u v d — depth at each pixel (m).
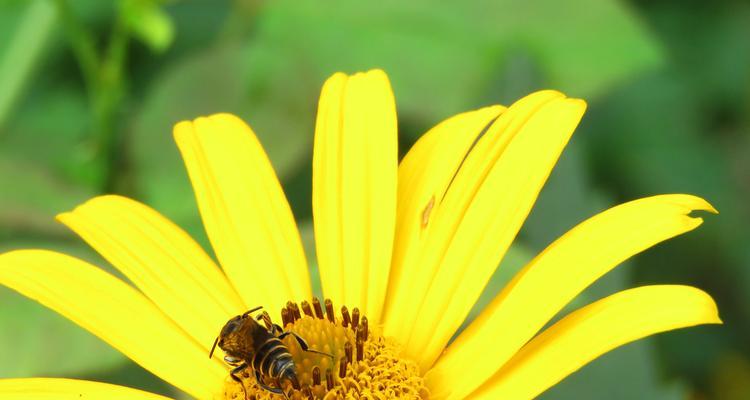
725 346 0.43
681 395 0.38
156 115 0.42
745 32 0.45
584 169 0.40
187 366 0.36
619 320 0.34
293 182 0.42
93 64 0.41
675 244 0.44
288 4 0.42
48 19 0.42
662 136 0.44
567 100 0.36
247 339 0.35
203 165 0.37
